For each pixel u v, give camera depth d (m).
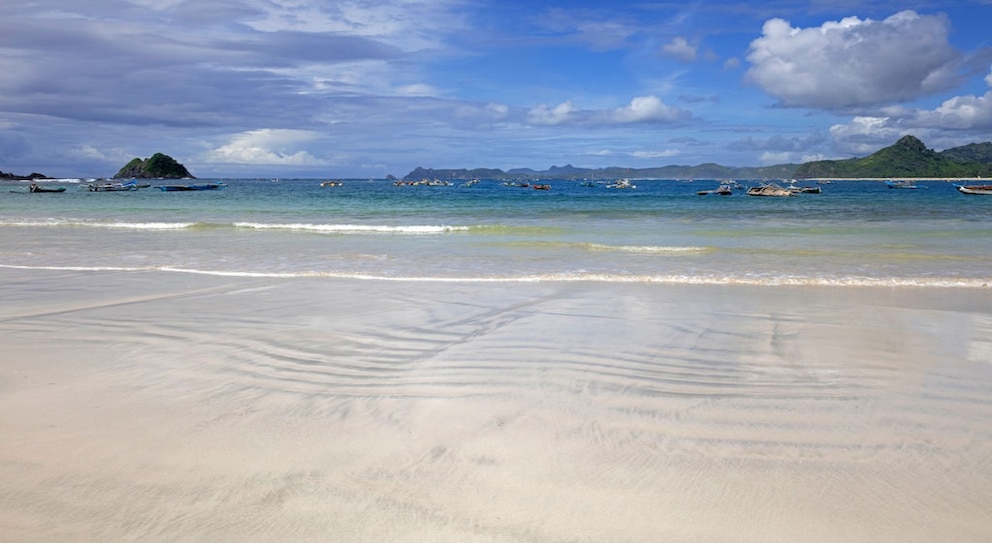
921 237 17.70
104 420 4.46
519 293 9.58
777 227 21.36
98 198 47.53
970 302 8.94
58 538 3.06
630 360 6.00
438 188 99.44
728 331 7.18
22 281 10.63
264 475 3.65
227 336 6.92
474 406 4.77
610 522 3.19
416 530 3.12
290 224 22.53
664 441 4.13
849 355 6.20
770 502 3.38
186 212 30.67
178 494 3.45
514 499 3.40
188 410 4.66
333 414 4.59
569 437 4.20
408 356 6.15
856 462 3.84
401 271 11.83
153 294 9.46
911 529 3.14
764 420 4.51
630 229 20.88
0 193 56.03
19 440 4.12
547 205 38.75
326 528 3.13
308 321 7.67
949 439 4.18
